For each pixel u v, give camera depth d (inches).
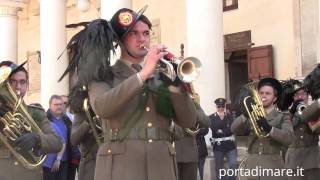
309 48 522.0
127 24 133.3
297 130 278.7
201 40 446.9
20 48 904.9
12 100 166.4
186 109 130.3
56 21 641.6
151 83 131.9
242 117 237.5
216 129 419.5
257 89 236.4
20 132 167.3
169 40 685.3
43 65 638.5
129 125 129.9
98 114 126.3
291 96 275.4
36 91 872.9
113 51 133.4
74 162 340.2
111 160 129.8
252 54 605.9
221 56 450.0
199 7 448.1
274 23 585.9
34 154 175.2
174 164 135.1
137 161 128.3
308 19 522.6
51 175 318.0
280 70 577.6
